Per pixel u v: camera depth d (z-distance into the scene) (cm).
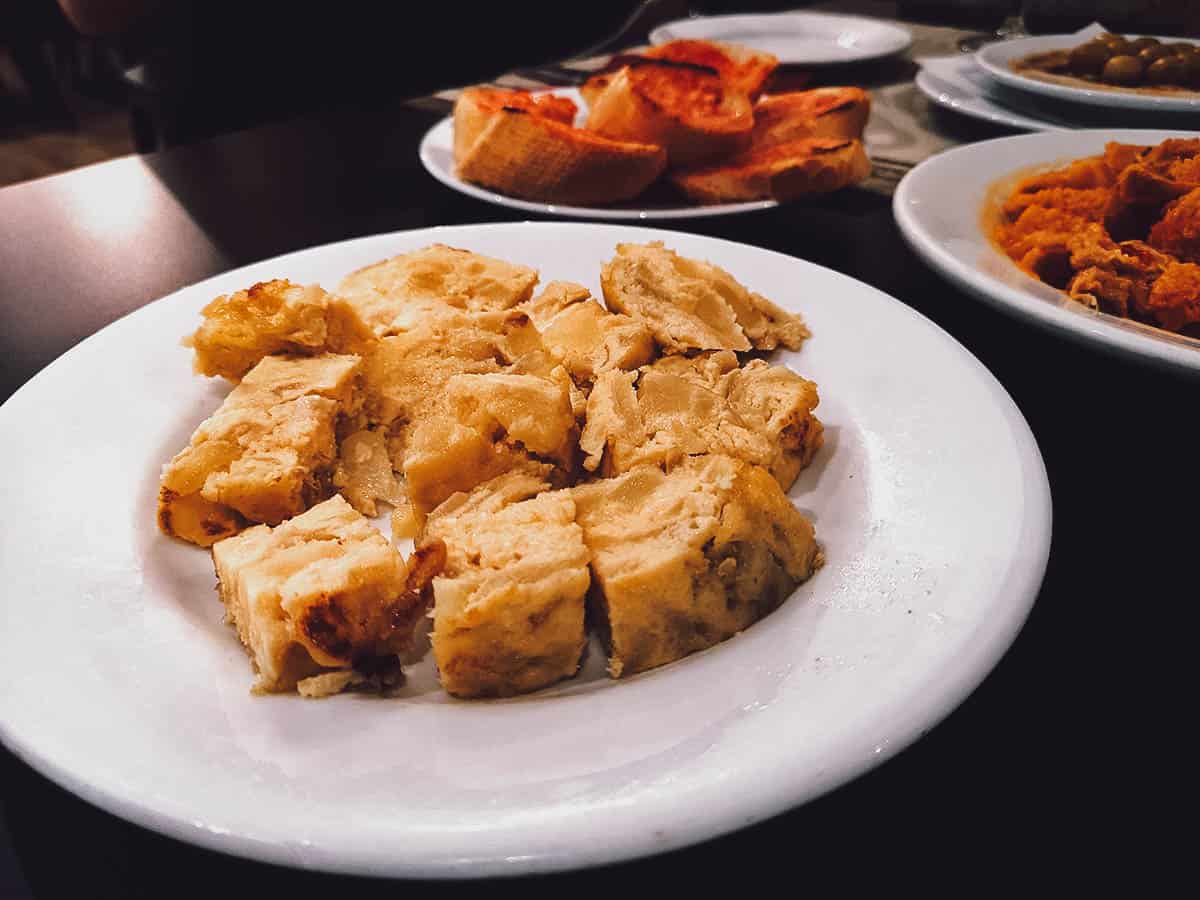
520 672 18
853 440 23
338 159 46
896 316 27
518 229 33
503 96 42
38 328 31
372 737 16
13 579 19
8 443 23
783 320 27
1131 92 46
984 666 15
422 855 13
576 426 23
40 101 109
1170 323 28
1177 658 18
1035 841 15
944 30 69
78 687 16
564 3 80
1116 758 16
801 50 60
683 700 16
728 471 19
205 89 67
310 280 31
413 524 23
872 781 16
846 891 14
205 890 14
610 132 40
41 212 40
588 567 19
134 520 22
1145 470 23
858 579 18
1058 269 32
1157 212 33
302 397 24
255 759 15
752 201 38
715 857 15
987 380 23
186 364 27
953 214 33
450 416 23
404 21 72
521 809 13
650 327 26
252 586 18
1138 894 14
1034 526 18
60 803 16
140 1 66
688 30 62
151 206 41
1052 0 64
